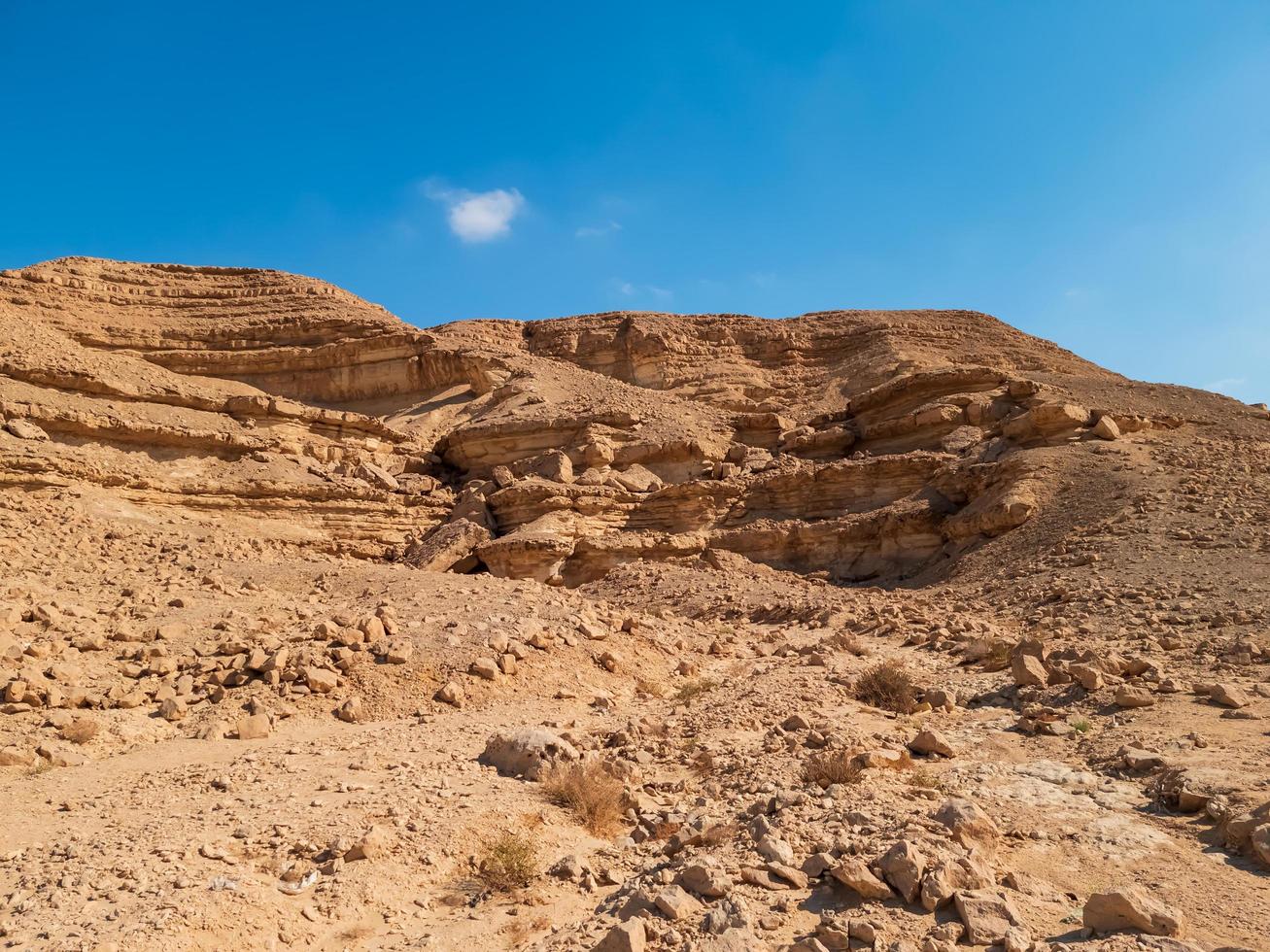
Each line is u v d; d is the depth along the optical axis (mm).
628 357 60656
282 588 20562
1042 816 7797
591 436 41188
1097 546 22578
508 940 6207
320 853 7227
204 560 22875
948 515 30906
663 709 13391
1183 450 28609
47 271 54938
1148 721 10250
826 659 15758
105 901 6227
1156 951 5211
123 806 8227
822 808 7852
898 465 34250
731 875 6625
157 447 35875
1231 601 15758
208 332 53688
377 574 21844
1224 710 10281
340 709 11938
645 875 6969
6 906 6145
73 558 20531
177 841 7215
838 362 59812
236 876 6707
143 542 24531
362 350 53000
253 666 12688
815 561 32688
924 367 52438
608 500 37219
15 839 7375
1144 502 24500
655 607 23297
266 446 38594
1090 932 5605
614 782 9250
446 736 11016
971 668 14609
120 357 45188
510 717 12156
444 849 7512
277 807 8164
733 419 44969
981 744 10250
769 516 36219
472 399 50969
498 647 14406
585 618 16953
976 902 5785
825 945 5625
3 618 13453
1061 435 31422
